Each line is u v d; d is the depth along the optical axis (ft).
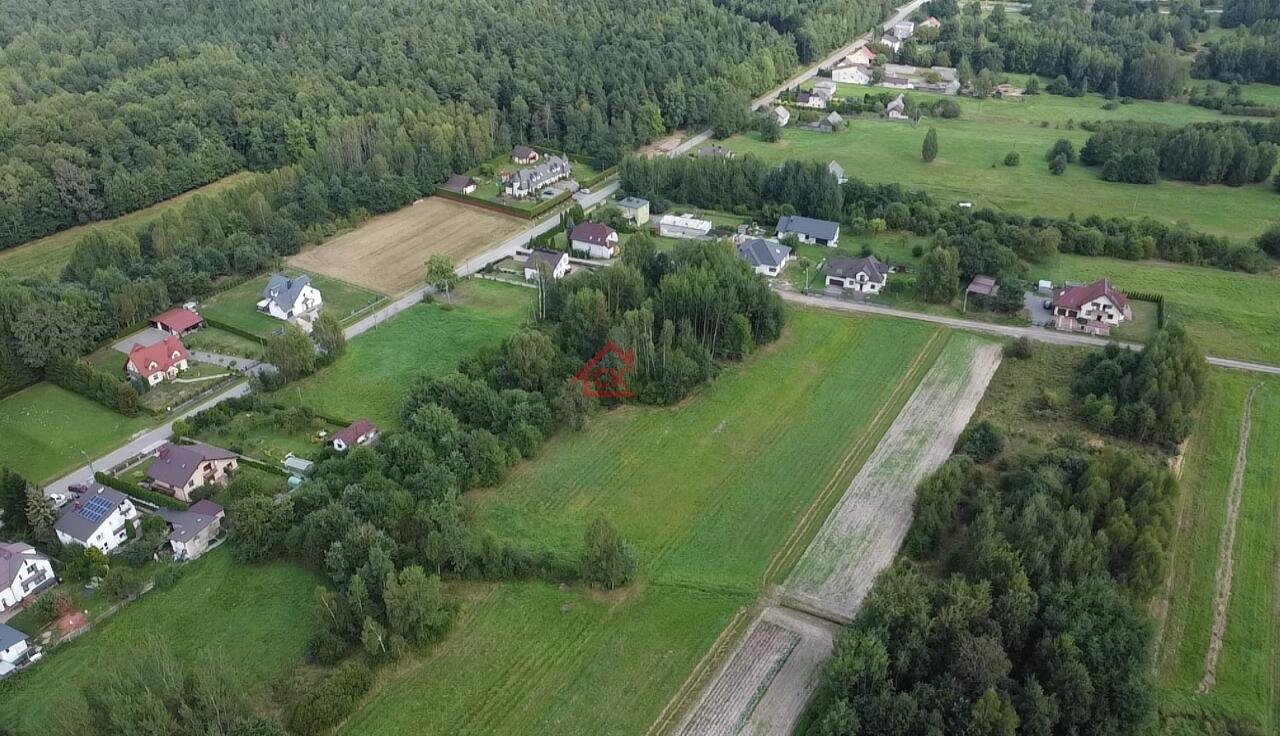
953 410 355.36
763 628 256.93
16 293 383.65
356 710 232.32
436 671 243.60
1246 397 359.25
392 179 568.00
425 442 313.12
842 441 339.16
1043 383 371.35
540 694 236.84
